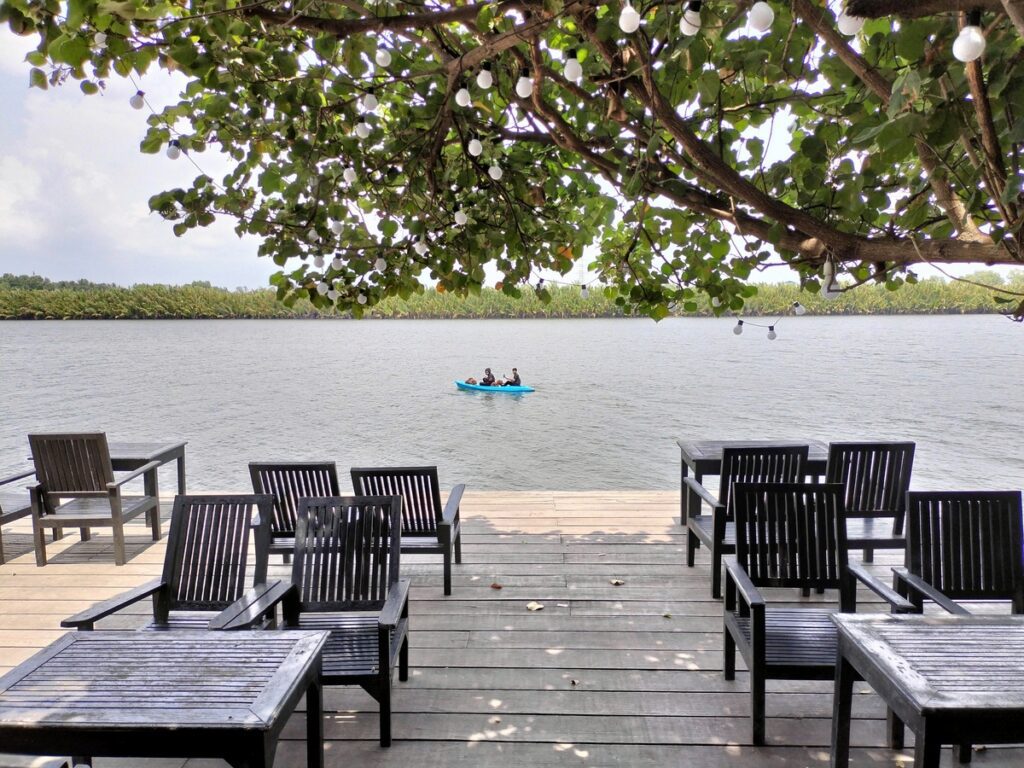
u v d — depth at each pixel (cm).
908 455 404
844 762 235
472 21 236
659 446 1588
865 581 285
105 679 190
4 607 406
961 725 168
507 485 1235
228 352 4769
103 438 463
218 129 316
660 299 356
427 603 408
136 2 190
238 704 176
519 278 391
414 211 374
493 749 266
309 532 315
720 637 362
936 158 162
